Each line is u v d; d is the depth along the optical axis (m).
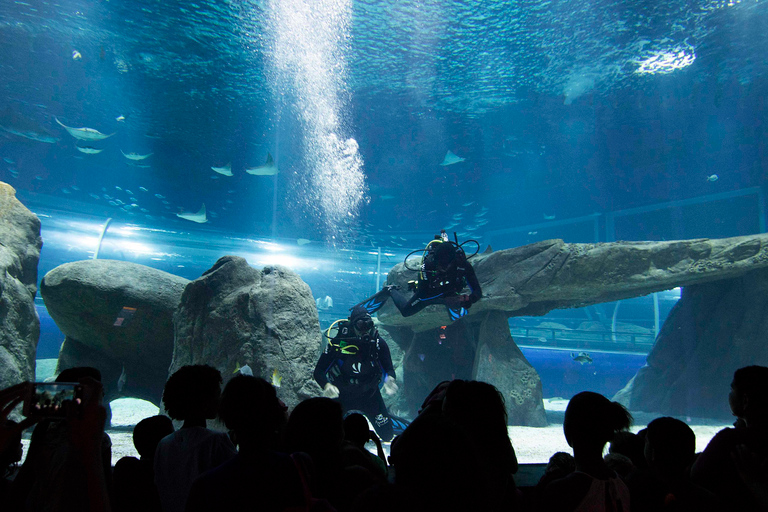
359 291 23.58
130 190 28.56
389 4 16.17
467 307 6.98
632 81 19.14
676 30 15.81
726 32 15.62
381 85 21.28
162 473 2.30
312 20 16.91
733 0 14.18
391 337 13.31
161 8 16.23
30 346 7.02
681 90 19.45
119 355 8.52
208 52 18.75
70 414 1.51
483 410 2.03
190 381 2.43
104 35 17.36
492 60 18.95
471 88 21.05
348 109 23.81
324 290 23.53
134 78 20.33
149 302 8.06
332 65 19.81
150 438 2.71
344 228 33.53
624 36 16.45
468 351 12.04
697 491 2.15
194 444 2.31
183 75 20.30
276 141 27.14
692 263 9.66
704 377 11.22
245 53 18.88
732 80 18.59
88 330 8.23
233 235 24.88
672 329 12.38
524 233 30.53
